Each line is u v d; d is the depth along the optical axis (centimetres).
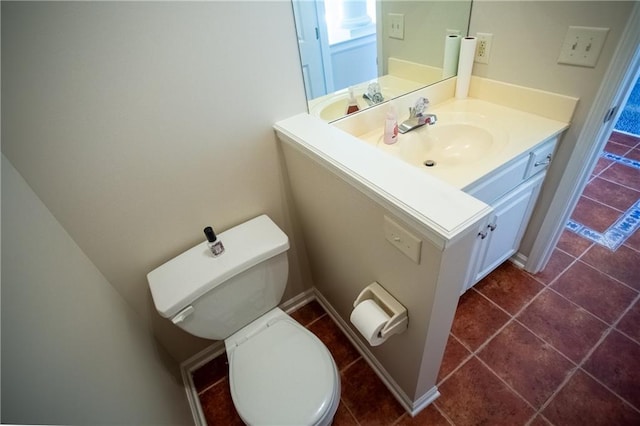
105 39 80
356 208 95
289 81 115
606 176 241
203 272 109
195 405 137
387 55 135
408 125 142
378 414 131
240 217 131
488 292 169
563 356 139
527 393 129
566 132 134
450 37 147
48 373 56
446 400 131
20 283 61
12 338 52
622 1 102
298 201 138
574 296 162
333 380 106
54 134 82
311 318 173
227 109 107
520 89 141
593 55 115
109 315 94
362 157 94
